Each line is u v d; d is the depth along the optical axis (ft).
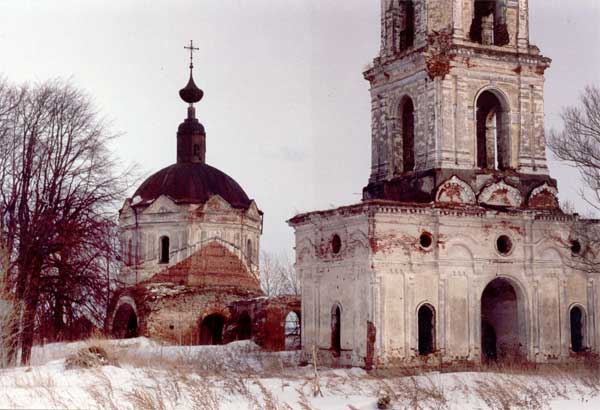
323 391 102.27
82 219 142.61
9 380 96.89
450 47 130.41
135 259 206.28
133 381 98.43
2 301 117.91
